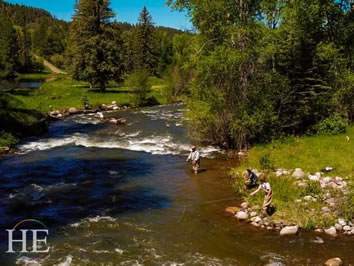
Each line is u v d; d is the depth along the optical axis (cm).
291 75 2728
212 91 2369
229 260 1130
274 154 2114
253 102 2386
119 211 1520
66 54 6141
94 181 1897
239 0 2391
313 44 2803
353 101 2711
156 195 1705
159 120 3838
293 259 1127
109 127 3456
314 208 1441
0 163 2212
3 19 12256
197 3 2311
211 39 2438
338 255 1145
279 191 1586
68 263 1116
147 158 2345
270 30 2403
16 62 11038
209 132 2670
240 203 1588
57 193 1717
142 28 8931
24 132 3002
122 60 5906
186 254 1172
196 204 1591
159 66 9275
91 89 5981
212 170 2080
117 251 1191
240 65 2336
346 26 3052
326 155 1983
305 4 2628
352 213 1373
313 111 2684
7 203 1587
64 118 4022
